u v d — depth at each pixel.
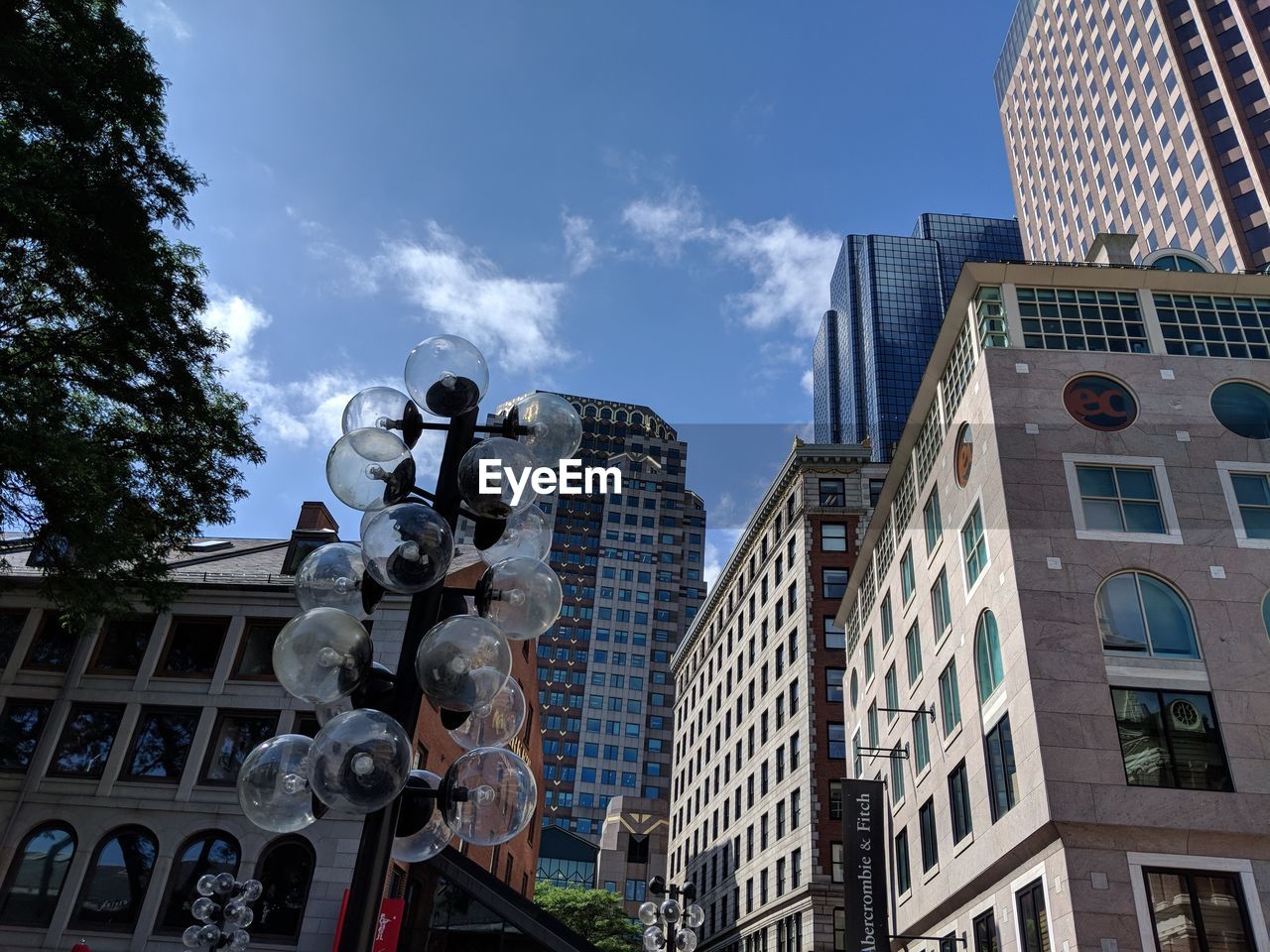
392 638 24.86
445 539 5.35
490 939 23.53
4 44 15.00
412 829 5.35
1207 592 20.61
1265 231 73.12
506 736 5.94
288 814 5.56
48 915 23.42
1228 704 19.34
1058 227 106.00
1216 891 17.53
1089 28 99.56
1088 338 24.23
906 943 29.20
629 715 114.06
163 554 19.48
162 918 23.12
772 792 50.06
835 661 47.97
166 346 18.59
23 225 15.73
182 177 17.94
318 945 21.98
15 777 25.03
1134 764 18.75
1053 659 19.88
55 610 27.48
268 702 25.64
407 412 6.38
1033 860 19.36
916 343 194.00
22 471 14.25
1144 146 88.06
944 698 26.17
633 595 120.38
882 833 25.59
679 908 18.77
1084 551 21.11
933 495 28.31
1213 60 80.50
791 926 43.59
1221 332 24.28
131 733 25.44
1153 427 22.72
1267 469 22.12
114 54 16.86
